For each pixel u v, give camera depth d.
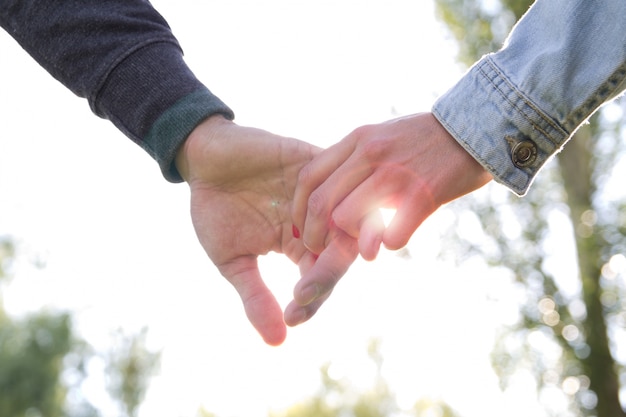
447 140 1.88
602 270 10.06
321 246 2.08
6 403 24.50
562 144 1.79
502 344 10.28
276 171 2.09
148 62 1.99
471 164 1.88
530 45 1.81
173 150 2.03
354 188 1.96
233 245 2.19
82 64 1.97
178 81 2.01
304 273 2.20
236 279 2.21
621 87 1.73
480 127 1.81
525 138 1.79
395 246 1.94
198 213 2.18
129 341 26.00
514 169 1.80
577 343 10.02
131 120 2.00
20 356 25.09
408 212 1.91
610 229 10.08
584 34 1.72
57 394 25.06
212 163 2.06
